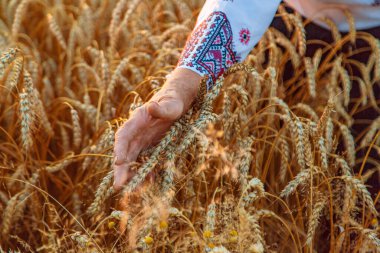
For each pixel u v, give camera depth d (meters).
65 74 1.52
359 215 1.16
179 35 1.48
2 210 1.14
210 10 1.04
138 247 0.92
